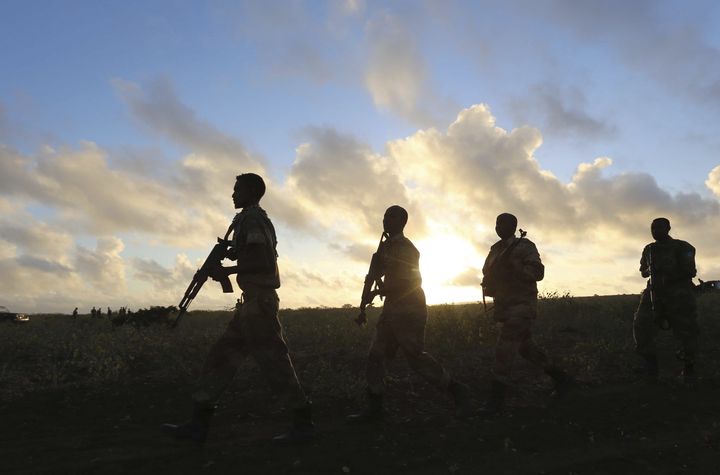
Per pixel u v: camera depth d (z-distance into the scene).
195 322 13.88
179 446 4.53
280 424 5.23
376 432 4.96
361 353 7.91
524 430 4.98
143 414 5.58
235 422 5.31
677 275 6.81
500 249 5.97
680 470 4.04
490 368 7.29
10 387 6.53
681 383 6.67
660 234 6.95
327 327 9.77
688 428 5.05
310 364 7.43
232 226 4.59
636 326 7.00
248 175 4.66
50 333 9.87
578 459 4.26
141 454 4.30
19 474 3.89
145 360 7.86
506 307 5.76
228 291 4.58
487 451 4.43
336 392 6.27
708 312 10.93
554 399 6.07
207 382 4.52
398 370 7.06
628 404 5.81
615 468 4.08
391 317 5.34
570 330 9.58
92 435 4.88
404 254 5.35
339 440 4.70
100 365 7.19
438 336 8.93
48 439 4.76
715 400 5.94
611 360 7.78
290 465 4.06
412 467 4.06
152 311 14.32
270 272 4.54
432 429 5.06
